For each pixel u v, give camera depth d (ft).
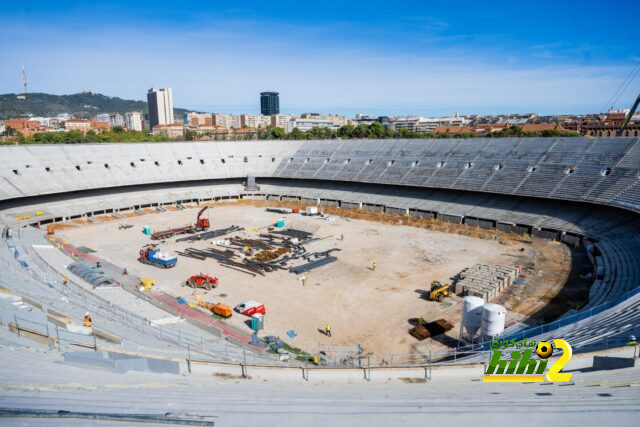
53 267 161.99
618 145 214.69
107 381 53.47
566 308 131.03
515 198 233.96
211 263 180.75
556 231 201.36
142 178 295.48
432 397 51.06
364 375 70.38
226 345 105.60
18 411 34.78
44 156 274.57
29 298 94.07
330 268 172.24
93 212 264.72
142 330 101.55
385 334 119.34
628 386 52.16
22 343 68.03
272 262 179.32
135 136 549.95
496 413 40.96
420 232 225.15
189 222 255.29
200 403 45.11
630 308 92.27
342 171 306.55
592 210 201.87
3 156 259.19
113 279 155.53
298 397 51.19
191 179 311.27
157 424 35.22
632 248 157.38
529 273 162.20
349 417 40.01
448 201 253.44
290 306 138.00
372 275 163.53
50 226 236.63
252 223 252.42
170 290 151.53
